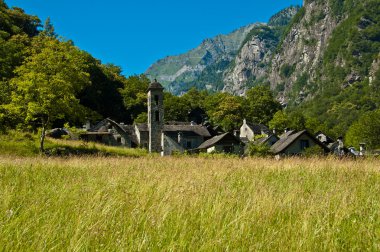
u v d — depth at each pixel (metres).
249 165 17.72
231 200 7.79
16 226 5.58
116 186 9.58
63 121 73.00
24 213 6.41
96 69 100.88
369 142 94.88
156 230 5.68
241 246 5.13
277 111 127.75
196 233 5.54
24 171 14.08
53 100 38.00
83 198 7.73
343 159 20.36
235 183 11.53
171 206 7.02
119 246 4.91
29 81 37.09
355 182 11.54
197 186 9.42
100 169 15.28
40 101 37.94
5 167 15.44
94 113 42.41
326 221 6.27
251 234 5.62
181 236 5.36
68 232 5.45
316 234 5.59
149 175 11.55
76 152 39.97
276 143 59.56
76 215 6.35
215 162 19.52
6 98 42.81
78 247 4.78
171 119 118.94
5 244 4.89
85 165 16.95
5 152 35.22
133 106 107.75
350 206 7.43
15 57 66.44
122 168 15.40
